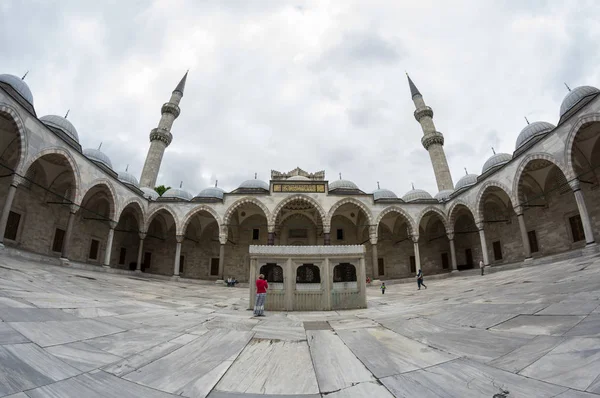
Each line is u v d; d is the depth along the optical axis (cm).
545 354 450
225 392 383
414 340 614
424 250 3688
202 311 1045
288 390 392
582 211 1817
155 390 380
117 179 2708
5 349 414
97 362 450
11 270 1192
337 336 684
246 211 3703
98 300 990
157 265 3512
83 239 2802
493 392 358
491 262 3097
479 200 2744
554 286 996
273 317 968
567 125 1914
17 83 2128
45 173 2397
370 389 389
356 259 1220
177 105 4862
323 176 4169
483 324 679
